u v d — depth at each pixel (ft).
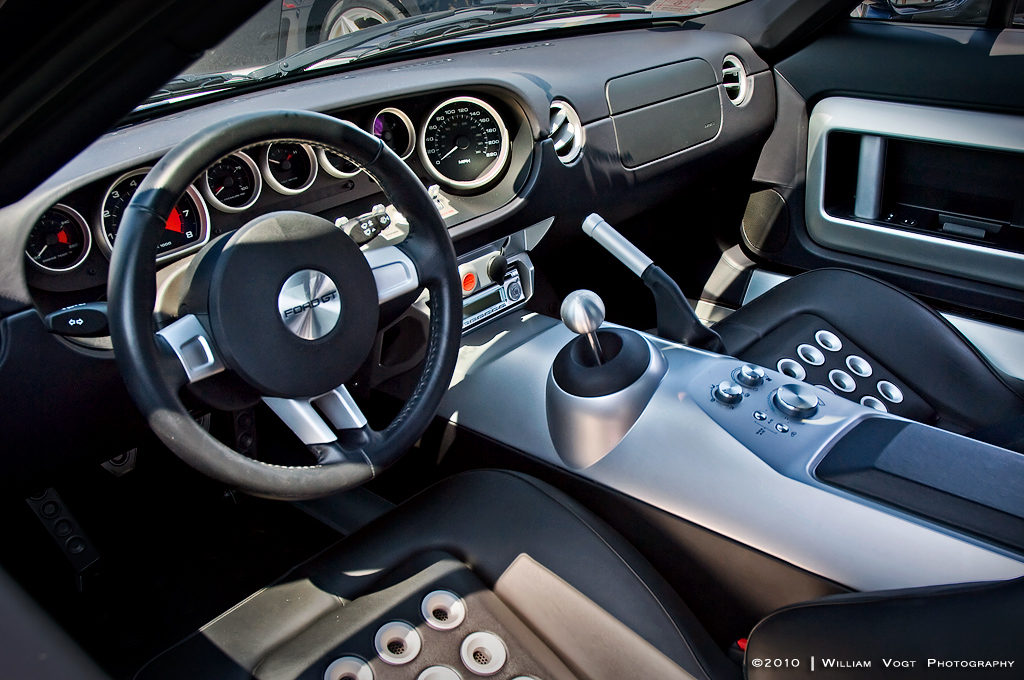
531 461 3.82
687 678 2.70
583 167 5.27
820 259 6.70
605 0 6.28
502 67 5.11
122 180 3.45
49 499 4.59
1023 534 2.65
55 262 3.35
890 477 2.97
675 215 7.23
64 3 1.69
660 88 5.72
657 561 3.42
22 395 3.25
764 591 3.08
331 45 4.78
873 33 6.08
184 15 1.78
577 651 2.83
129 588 4.66
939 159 5.92
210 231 3.79
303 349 2.85
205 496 5.28
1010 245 5.64
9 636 2.04
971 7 5.62
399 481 4.85
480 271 4.94
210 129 2.66
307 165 4.11
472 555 3.17
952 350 4.50
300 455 5.34
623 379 3.60
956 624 1.87
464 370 4.42
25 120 2.04
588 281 6.82
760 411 3.42
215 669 2.75
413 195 3.28
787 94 6.60
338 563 3.15
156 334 2.68
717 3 6.73
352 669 2.73
